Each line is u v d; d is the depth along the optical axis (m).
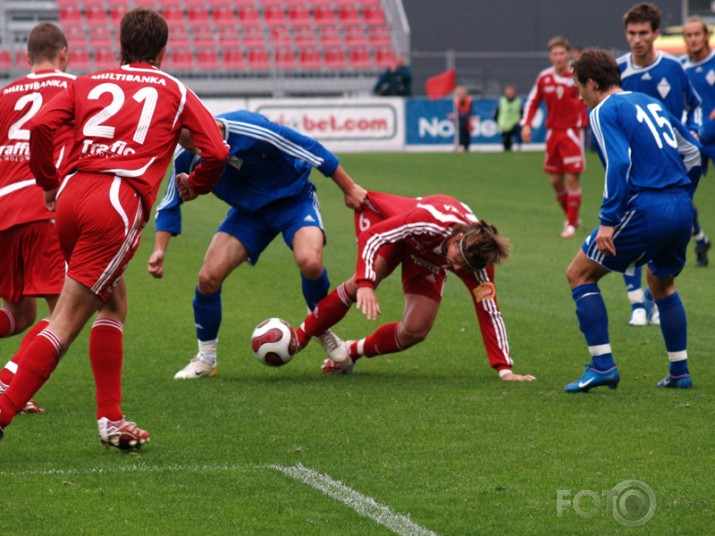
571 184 41.25
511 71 89.38
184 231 41.44
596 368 18.58
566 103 40.72
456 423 16.45
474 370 21.08
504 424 16.38
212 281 19.81
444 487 13.26
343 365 20.75
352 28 94.81
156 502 12.70
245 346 23.42
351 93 90.38
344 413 17.19
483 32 102.88
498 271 33.53
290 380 20.05
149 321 26.08
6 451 15.00
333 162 19.67
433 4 102.31
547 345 23.34
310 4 95.81
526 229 43.12
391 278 32.81
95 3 91.06
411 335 20.33
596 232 18.38
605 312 18.56
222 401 18.14
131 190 14.36
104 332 14.84
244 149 19.33
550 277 32.62
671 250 18.44
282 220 20.39
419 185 57.00
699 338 23.94
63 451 14.98
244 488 13.23
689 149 18.66
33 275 18.05
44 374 14.22
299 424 16.45
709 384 19.38
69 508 12.48
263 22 94.12
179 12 92.38
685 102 26.75
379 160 71.12
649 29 25.89
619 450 14.88
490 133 85.00
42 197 17.88
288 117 78.25
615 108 17.91
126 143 14.47
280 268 34.25
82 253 14.25
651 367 21.08
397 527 11.85
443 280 20.58
